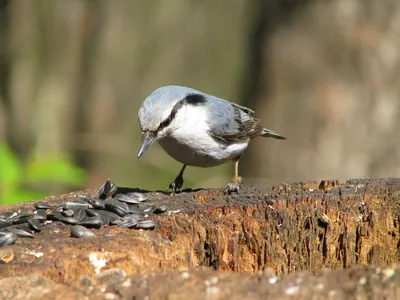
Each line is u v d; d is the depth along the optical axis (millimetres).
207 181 18078
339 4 12820
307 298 5398
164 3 22156
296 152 13070
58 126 19438
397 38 12734
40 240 6973
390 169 12688
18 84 19375
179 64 22969
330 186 8695
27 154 18828
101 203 8266
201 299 5387
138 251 6723
